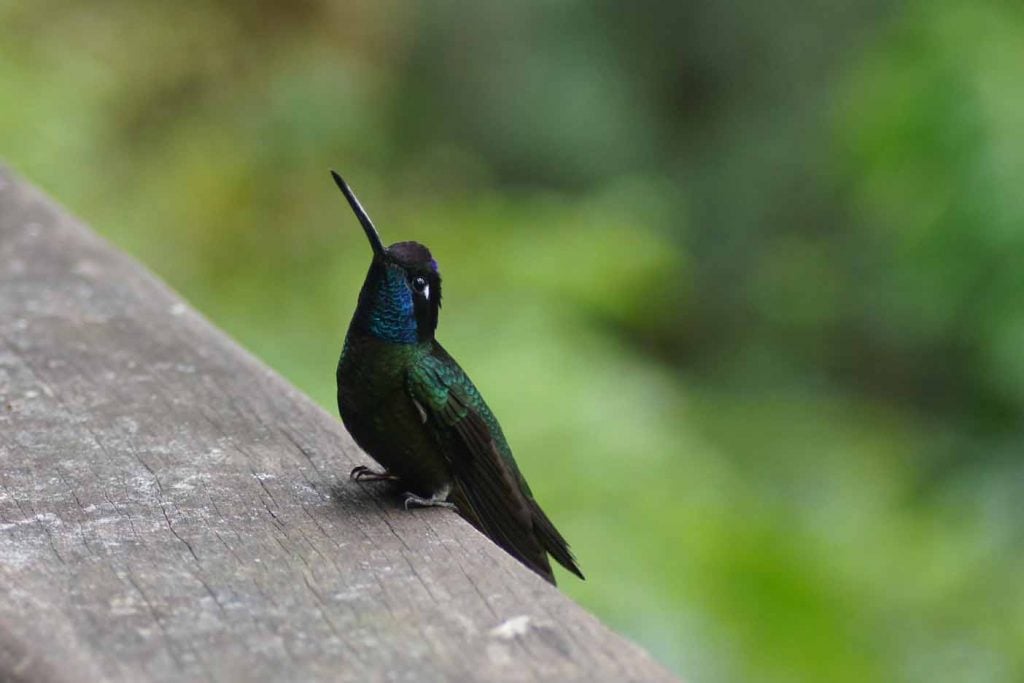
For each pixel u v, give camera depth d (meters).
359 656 3.81
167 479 5.20
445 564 4.44
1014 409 14.09
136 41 16.28
